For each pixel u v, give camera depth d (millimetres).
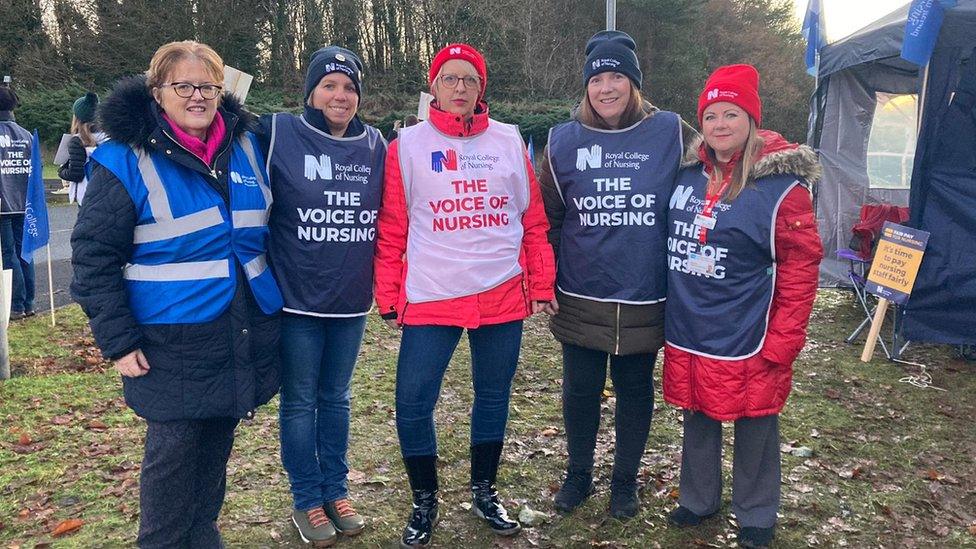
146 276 2242
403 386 2916
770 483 3061
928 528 3293
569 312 3117
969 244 5488
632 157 2965
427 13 30703
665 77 32500
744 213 2764
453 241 2814
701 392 2953
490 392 3059
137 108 2199
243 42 28984
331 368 3014
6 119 6719
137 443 4074
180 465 2344
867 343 5992
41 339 6250
